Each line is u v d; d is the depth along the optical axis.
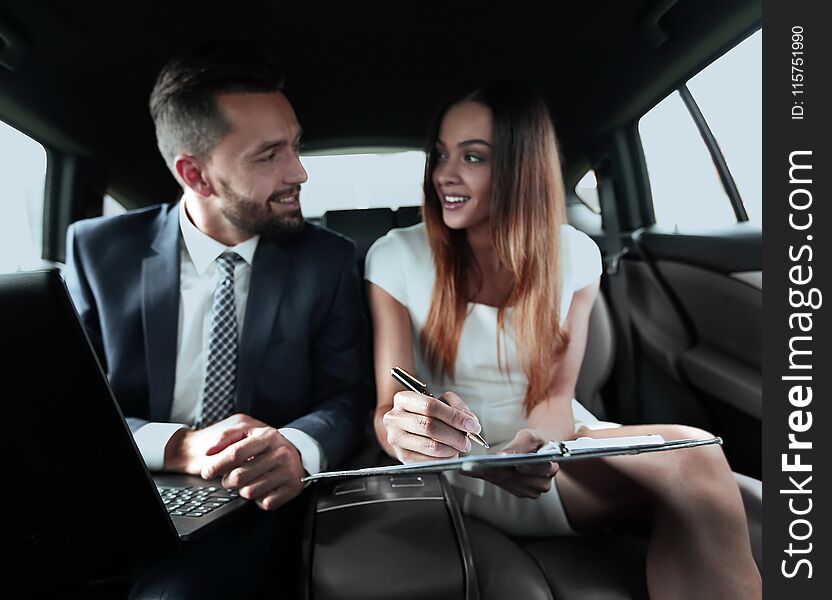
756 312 1.52
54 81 1.67
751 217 1.70
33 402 0.59
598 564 1.00
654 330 1.78
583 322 1.37
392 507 0.85
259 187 1.19
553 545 1.08
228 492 0.90
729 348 1.59
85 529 0.70
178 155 1.20
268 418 1.24
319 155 1.93
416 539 0.78
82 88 1.71
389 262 1.34
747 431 1.54
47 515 0.67
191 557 0.83
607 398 1.81
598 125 1.92
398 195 1.84
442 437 0.88
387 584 0.73
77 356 0.56
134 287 1.21
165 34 1.68
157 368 1.18
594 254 1.40
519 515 1.12
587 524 1.10
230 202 1.19
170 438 1.01
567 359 1.32
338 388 1.30
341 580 0.73
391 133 1.91
